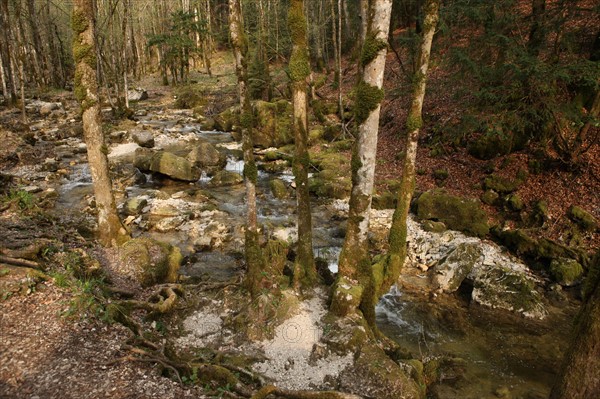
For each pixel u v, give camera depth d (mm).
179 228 11930
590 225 10547
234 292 7867
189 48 38125
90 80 8430
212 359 6160
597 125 10664
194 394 5152
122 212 12680
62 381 4906
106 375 5152
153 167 15633
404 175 7789
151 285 8266
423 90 7566
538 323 8328
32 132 20188
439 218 12586
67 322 6031
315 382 5828
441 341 7727
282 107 21688
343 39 34781
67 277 7184
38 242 8312
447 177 14641
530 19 11664
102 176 8922
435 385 6516
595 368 3113
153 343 6062
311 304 7164
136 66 46688
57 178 15469
